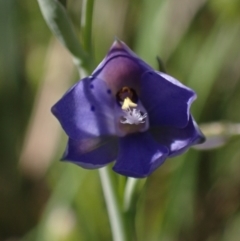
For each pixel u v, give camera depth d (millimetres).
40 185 361
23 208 366
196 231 349
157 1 347
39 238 338
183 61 351
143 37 349
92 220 339
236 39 351
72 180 340
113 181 281
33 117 356
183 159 342
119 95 264
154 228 344
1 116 372
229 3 349
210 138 282
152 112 264
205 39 351
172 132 263
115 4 356
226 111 353
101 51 354
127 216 282
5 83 371
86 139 261
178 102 262
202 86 346
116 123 264
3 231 365
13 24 368
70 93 258
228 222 352
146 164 258
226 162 354
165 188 346
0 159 369
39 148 355
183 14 351
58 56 356
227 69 354
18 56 372
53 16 268
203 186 355
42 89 357
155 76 260
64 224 334
